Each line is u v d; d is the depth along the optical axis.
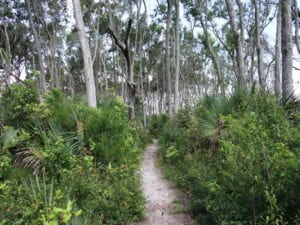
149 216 5.52
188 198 6.13
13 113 6.64
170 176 8.14
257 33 14.95
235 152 3.81
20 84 7.35
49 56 29.11
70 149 6.08
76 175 4.77
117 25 28.22
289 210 3.47
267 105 5.92
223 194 4.12
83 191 4.57
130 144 7.89
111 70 36.53
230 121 4.71
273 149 3.61
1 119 6.65
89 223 4.06
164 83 38.81
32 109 6.55
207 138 7.35
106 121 7.12
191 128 8.74
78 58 35.72
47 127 6.75
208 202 4.59
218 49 29.53
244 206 3.74
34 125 6.58
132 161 7.79
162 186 7.50
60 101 7.36
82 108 7.59
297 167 3.42
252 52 21.39
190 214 5.44
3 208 3.39
